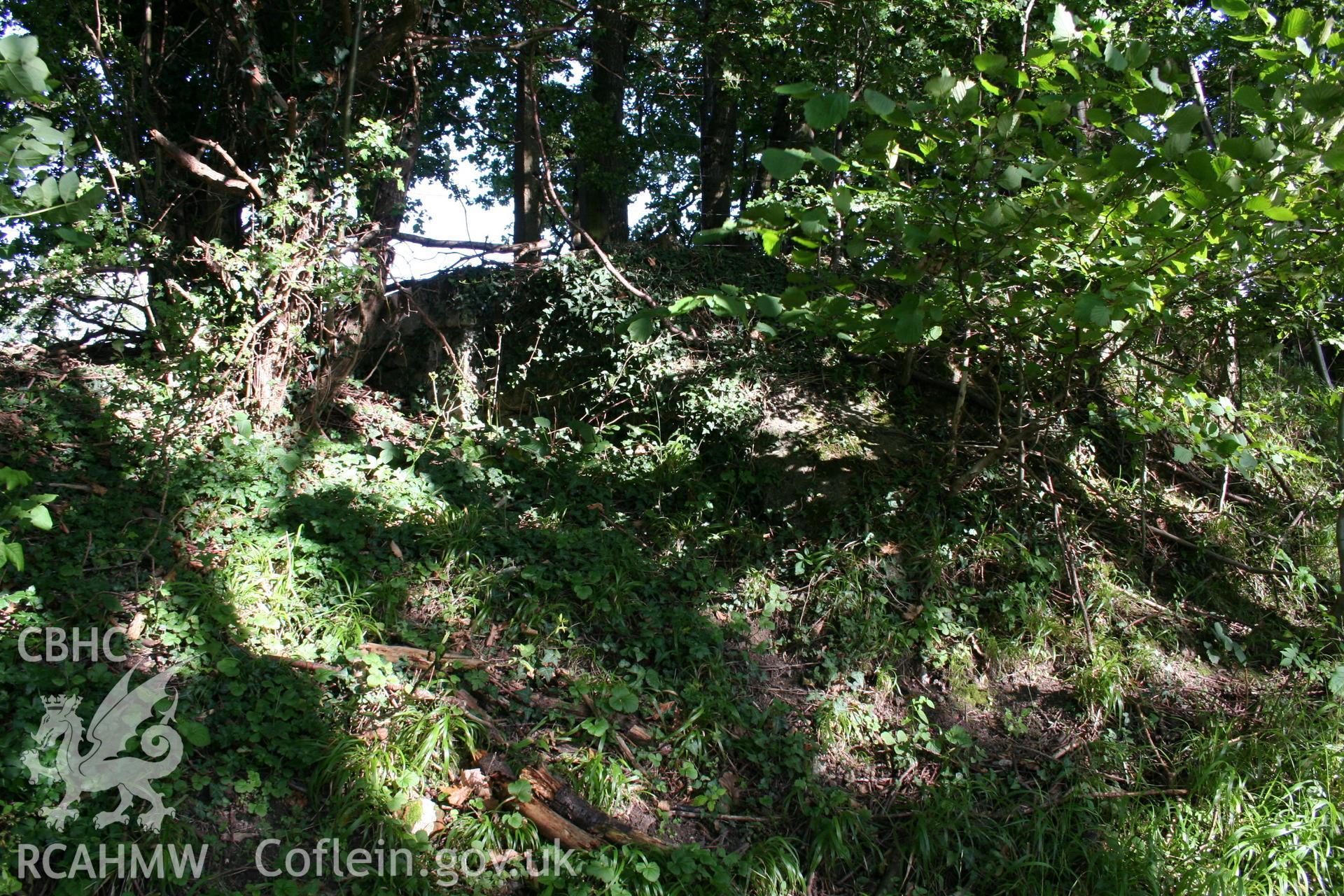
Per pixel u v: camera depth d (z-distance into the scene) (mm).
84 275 6316
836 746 5234
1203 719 5684
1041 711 5695
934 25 8328
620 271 7773
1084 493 7012
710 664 5445
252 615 4766
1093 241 4598
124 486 5449
